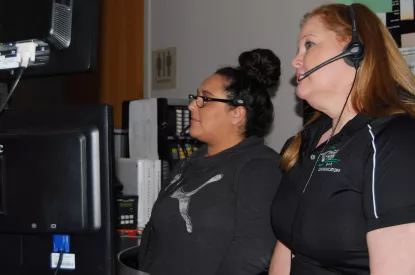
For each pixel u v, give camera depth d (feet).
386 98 3.95
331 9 4.35
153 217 6.06
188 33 11.02
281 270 4.76
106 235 3.31
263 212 5.49
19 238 3.56
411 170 3.44
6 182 3.40
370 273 3.54
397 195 3.43
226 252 5.48
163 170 8.11
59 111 3.36
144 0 11.94
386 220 3.43
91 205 3.27
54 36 3.35
